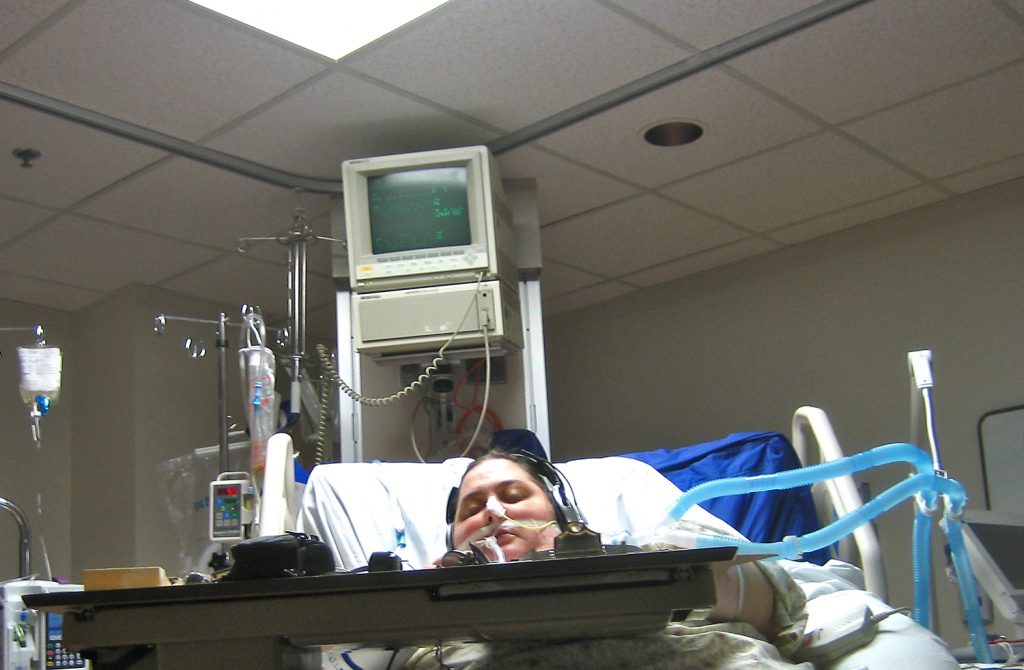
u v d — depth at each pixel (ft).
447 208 9.94
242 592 3.37
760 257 14.64
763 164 11.64
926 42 9.38
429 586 3.36
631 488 7.20
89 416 14.26
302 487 8.55
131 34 8.39
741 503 7.57
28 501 13.70
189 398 14.25
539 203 12.27
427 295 9.77
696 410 14.99
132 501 13.42
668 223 13.20
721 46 9.20
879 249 13.52
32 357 8.20
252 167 10.81
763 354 14.42
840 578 5.99
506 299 10.12
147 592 3.41
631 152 11.10
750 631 4.80
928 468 5.58
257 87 9.34
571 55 9.18
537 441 10.04
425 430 10.54
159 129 9.96
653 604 3.28
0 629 6.87
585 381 16.31
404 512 7.48
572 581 3.30
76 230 12.07
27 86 9.06
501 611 3.33
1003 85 10.27
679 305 15.39
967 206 12.85
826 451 7.04
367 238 9.96
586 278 15.16
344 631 3.38
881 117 10.75
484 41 8.87
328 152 10.67
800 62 9.56
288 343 10.48
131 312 13.93
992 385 12.34
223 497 7.59
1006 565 7.98
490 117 10.18
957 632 11.71
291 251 10.78
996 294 12.48
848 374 13.57
